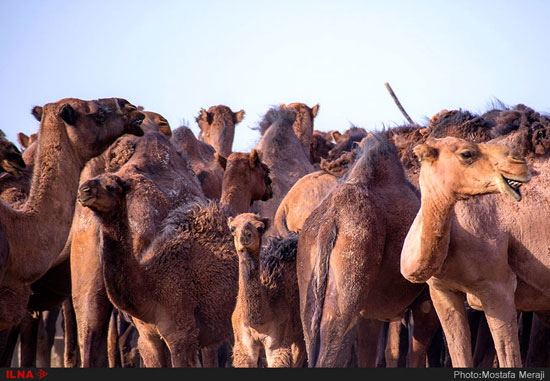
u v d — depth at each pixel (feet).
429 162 75.36
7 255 85.30
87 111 93.61
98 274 105.60
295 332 97.81
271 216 144.25
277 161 152.35
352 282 86.63
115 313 123.65
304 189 120.78
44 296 125.29
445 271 85.97
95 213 93.35
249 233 90.48
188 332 99.55
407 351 122.31
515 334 85.97
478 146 73.20
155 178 116.98
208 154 168.96
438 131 103.35
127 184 93.71
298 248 92.84
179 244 101.35
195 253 102.68
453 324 89.20
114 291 94.58
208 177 150.71
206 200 114.11
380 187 97.30
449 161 73.72
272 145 153.69
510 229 87.92
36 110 112.57
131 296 95.45
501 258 86.53
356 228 88.43
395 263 94.89
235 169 123.54
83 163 94.53
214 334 103.65
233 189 122.21
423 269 79.15
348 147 138.82
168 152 122.11
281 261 98.84
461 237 85.40
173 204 113.91
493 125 101.71
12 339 126.11
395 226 94.22
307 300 89.15
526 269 88.89
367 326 107.55
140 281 96.07
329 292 86.48
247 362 95.66
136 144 121.60
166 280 98.84
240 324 95.55
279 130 155.53
